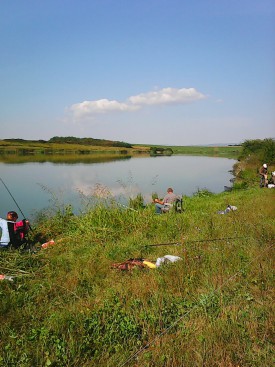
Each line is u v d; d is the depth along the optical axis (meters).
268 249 7.84
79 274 7.53
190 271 7.04
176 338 4.74
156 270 7.41
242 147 54.69
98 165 53.28
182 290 6.39
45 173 37.84
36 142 144.25
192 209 16.41
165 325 5.16
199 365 4.19
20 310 5.97
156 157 95.00
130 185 25.12
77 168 46.12
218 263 7.42
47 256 9.12
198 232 10.53
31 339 4.88
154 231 11.55
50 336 4.86
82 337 4.80
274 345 4.59
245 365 4.23
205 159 87.25
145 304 5.74
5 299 6.34
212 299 5.73
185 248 8.46
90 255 8.88
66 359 4.38
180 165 59.88
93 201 13.57
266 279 6.44
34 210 16.98
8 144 129.75
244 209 14.02
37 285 7.02
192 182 33.53
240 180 31.86
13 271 8.01
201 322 5.05
